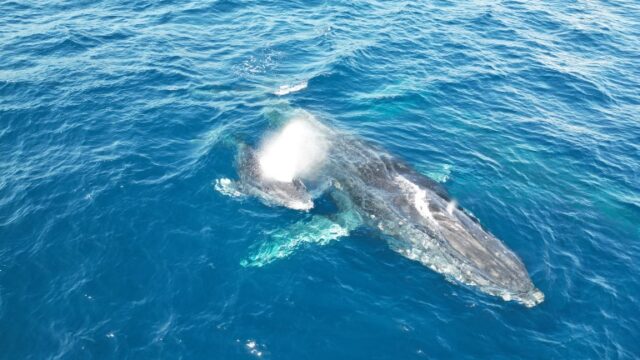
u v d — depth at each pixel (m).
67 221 26.31
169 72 38.59
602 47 47.12
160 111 34.22
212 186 28.56
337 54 41.97
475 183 29.81
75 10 47.69
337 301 22.97
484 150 32.81
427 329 21.94
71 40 41.94
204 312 22.33
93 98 35.19
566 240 26.52
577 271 24.75
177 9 48.50
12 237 25.53
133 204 27.23
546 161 32.34
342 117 34.84
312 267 24.47
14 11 46.78
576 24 51.28
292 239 25.84
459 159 31.75
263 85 37.97
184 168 29.64
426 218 26.28
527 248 25.78
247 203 27.72
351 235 26.41
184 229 26.03
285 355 20.81
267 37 44.34
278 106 35.19
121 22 45.75
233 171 29.58
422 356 20.94
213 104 35.34
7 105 34.00
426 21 49.41
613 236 27.05
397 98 37.31
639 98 39.81
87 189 28.08
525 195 29.33
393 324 22.09
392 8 51.47
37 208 26.98
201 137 32.12
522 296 23.25
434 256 25.12
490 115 36.47
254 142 31.72
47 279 23.70
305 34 45.19
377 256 25.33
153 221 26.38
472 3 54.41
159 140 31.72
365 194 28.20
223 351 20.91
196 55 41.22
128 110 34.22
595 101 39.09
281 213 27.31
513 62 43.41
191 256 24.70
